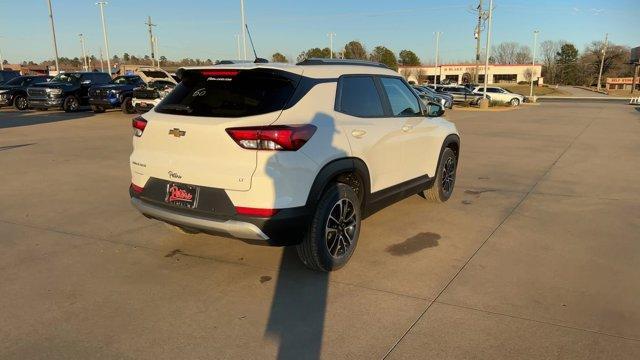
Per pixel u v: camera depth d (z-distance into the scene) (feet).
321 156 12.62
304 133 12.18
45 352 9.91
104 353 9.89
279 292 12.62
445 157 20.58
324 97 13.39
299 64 13.65
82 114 68.85
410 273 13.82
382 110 15.96
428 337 10.50
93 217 18.88
